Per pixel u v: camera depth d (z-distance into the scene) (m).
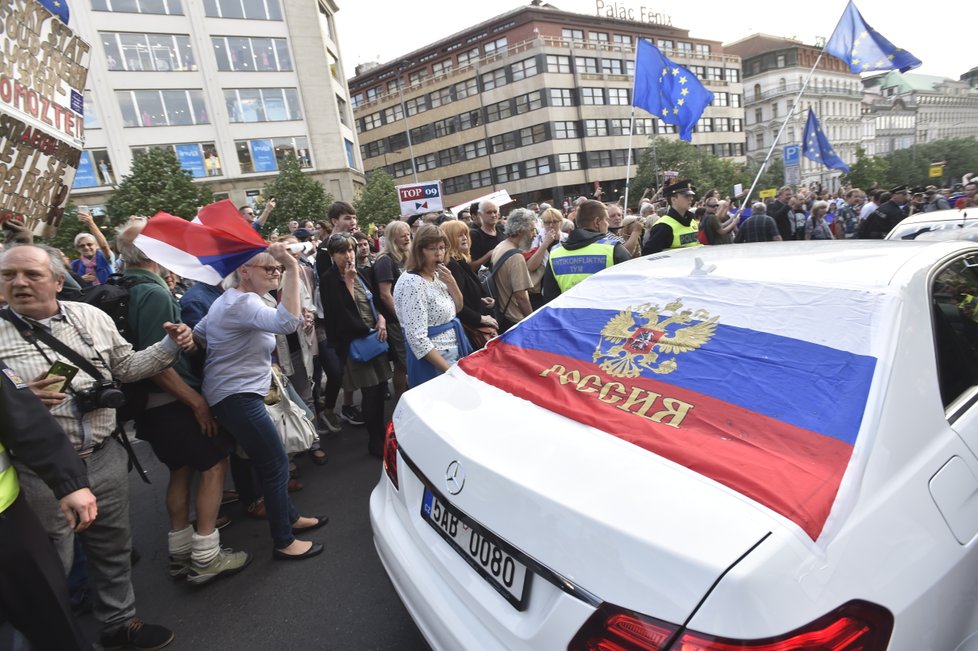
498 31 45.69
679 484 1.22
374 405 3.76
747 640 0.93
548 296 3.85
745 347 1.63
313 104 33.50
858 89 82.50
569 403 1.67
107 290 2.41
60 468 1.71
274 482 2.62
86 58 2.81
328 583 2.53
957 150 79.50
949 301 1.74
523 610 1.28
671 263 2.29
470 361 2.18
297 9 32.72
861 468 1.21
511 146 46.31
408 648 2.10
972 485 1.38
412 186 10.93
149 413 2.43
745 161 60.19
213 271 2.27
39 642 1.71
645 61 7.98
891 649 1.07
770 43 76.06
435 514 1.65
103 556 2.13
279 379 3.18
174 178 23.31
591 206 3.70
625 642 1.03
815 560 1.04
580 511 1.19
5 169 2.41
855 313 1.56
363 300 3.82
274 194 28.39
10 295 1.88
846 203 14.61
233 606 2.43
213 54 30.61
